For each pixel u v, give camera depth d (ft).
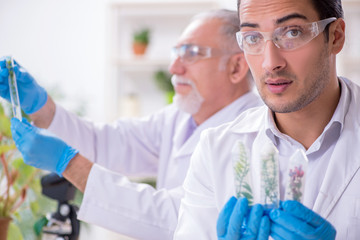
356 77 13.00
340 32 3.95
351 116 4.03
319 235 3.25
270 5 3.64
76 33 14.42
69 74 14.40
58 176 5.10
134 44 13.26
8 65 5.29
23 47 14.55
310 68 3.63
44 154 4.97
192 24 6.61
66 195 5.13
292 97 3.64
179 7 13.33
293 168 3.34
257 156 4.09
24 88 5.77
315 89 3.68
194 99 6.45
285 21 3.61
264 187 3.40
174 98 6.64
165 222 5.16
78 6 14.42
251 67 3.81
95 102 14.29
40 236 5.24
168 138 6.89
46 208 6.70
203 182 4.39
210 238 4.22
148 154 7.17
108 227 5.17
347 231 3.74
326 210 3.81
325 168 3.99
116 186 5.18
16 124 5.04
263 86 3.73
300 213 3.23
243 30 3.80
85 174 5.14
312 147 3.97
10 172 5.65
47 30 14.49
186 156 6.27
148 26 14.08
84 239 13.37
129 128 7.09
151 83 14.08
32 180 5.72
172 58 6.72
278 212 3.28
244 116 4.65
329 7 3.75
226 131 4.45
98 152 6.88
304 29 3.60
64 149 5.08
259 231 3.34
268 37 3.64
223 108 6.47
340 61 12.42
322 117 3.97
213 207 4.28
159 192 5.37
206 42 6.38
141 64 13.32
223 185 4.20
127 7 13.41
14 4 14.57
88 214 5.11
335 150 3.93
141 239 5.18
